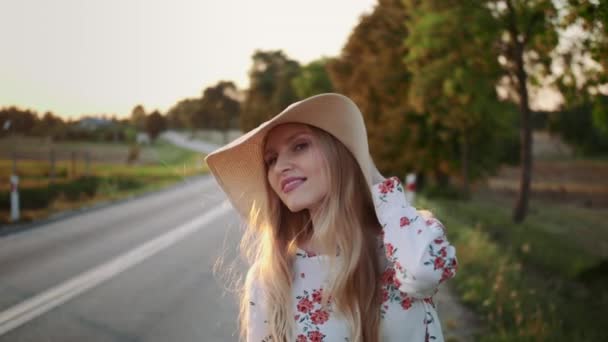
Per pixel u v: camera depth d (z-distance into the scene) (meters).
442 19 14.19
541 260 11.41
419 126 26.41
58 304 5.39
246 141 1.62
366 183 1.63
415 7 17.70
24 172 20.50
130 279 6.47
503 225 16.38
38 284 6.21
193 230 10.46
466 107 17.00
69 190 16.47
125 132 43.75
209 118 107.88
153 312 5.16
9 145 23.73
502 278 6.00
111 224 11.40
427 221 1.44
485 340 4.18
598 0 5.07
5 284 6.19
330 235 1.56
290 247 1.64
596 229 23.02
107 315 5.06
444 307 5.27
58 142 36.44
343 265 1.54
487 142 27.84
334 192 1.59
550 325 4.80
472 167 28.52
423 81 16.70
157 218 12.52
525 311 5.07
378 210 1.49
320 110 1.55
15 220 11.48
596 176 56.81
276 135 1.63
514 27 13.02
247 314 1.67
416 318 1.50
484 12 13.10
